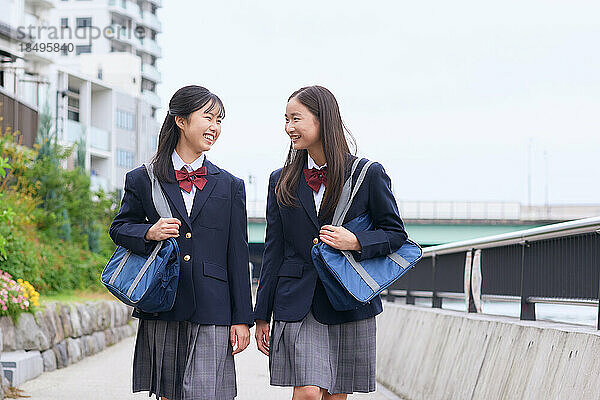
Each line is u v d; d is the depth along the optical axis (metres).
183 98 4.40
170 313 4.32
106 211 23.67
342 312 4.32
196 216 4.39
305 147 4.32
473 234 48.00
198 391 4.29
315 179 4.35
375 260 4.30
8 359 8.70
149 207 4.41
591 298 4.87
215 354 4.35
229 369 4.45
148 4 80.62
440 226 48.12
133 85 69.50
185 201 4.43
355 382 4.39
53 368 10.12
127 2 75.38
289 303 4.33
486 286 7.03
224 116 4.51
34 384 8.74
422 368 7.55
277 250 4.48
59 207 18.34
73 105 54.88
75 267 16.53
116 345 14.61
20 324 9.41
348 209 4.30
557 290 5.32
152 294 4.17
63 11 73.69
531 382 4.70
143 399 7.97
